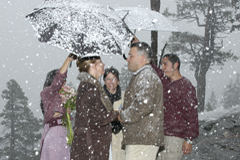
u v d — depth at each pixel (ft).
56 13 8.99
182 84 11.21
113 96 13.41
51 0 9.48
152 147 9.77
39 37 8.98
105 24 8.57
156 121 9.78
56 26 8.89
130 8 12.03
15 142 168.96
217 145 19.80
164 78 11.84
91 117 9.48
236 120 23.02
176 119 11.25
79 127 9.68
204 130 23.20
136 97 9.54
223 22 83.61
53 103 11.31
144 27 11.02
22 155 150.92
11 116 174.91
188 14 89.61
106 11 9.16
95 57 9.94
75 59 10.32
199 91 83.66
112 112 9.82
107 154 9.91
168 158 11.30
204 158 17.88
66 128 12.19
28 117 178.29
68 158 12.14
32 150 161.58
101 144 9.77
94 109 9.52
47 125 12.05
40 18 9.18
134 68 10.36
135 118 9.43
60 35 8.71
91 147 9.46
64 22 8.79
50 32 8.91
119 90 13.64
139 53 10.18
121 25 8.85
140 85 9.71
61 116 12.02
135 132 9.75
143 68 10.19
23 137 169.68
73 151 9.76
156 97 9.81
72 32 8.62
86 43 8.46
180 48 87.45
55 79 10.83
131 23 11.18
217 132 22.09
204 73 84.23
